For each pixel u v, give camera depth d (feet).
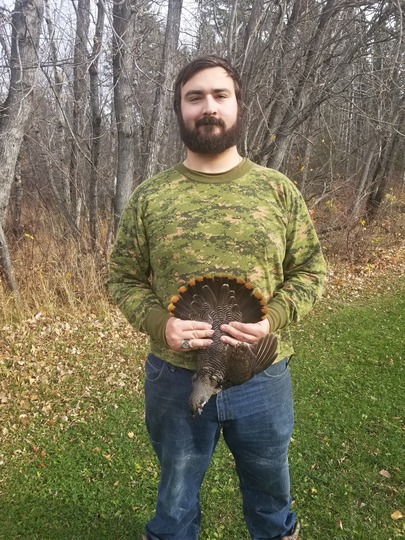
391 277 32.55
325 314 25.29
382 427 14.62
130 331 22.76
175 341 6.62
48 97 33.32
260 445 7.82
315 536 10.65
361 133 42.91
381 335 22.07
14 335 21.33
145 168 27.84
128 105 26.14
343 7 27.27
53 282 25.20
